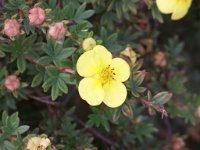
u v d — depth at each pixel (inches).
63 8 9.6
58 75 9.3
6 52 9.7
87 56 8.8
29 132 9.9
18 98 10.5
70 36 9.2
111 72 8.9
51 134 10.6
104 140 11.6
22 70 9.6
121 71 8.9
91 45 8.9
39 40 10.0
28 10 9.0
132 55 9.5
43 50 9.5
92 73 8.8
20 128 9.2
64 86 9.2
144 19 12.0
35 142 8.6
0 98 10.2
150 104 9.0
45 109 11.3
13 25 8.6
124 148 12.1
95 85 8.8
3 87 9.8
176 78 12.1
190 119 12.0
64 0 10.0
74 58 9.0
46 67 9.2
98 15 11.2
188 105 12.1
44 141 8.5
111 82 8.9
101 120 10.1
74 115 11.7
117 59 8.9
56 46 9.2
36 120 11.2
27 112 11.3
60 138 10.6
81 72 8.8
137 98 9.1
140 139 11.6
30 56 9.8
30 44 9.6
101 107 9.8
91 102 8.8
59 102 10.6
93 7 10.7
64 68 9.2
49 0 9.6
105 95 8.9
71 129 10.6
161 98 9.0
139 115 12.1
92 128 11.5
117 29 11.7
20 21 9.0
